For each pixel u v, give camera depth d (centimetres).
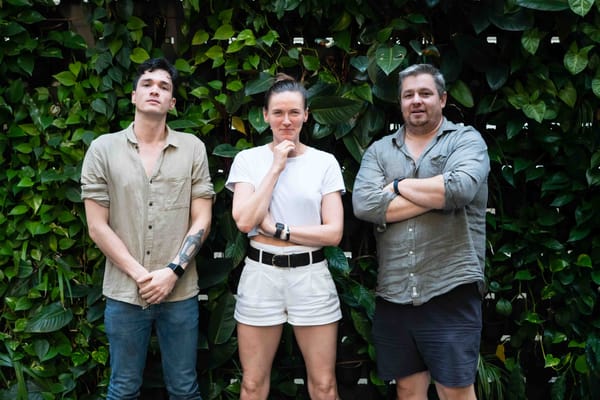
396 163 191
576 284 220
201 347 220
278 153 184
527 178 217
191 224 204
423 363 191
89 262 229
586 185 215
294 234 183
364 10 218
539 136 216
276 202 189
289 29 226
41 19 221
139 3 228
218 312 221
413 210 181
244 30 219
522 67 215
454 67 217
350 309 224
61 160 226
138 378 199
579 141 214
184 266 193
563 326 221
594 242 217
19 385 220
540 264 220
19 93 222
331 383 190
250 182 193
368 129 219
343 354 231
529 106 211
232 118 224
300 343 192
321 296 188
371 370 228
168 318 198
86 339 226
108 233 192
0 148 222
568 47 211
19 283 228
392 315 190
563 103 214
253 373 192
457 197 174
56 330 222
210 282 217
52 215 225
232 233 221
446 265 183
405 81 188
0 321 230
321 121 214
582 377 219
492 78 214
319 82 218
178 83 221
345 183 224
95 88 221
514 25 206
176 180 197
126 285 192
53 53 224
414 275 184
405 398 196
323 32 225
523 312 224
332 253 218
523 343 228
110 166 193
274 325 189
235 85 222
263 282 189
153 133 198
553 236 222
